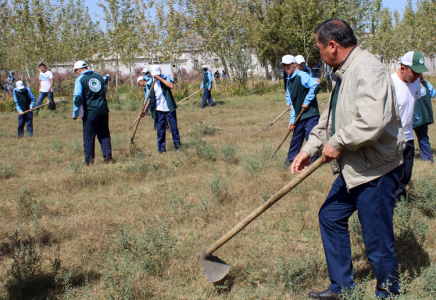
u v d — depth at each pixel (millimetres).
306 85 6699
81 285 3486
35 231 4480
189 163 7219
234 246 3949
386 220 2811
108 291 3221
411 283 3164
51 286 3477
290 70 6828
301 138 6875
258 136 9945
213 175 6465
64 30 25672
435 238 3920
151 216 4824
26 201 5402
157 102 8305
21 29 23938
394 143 2715
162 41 26703
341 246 3035
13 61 27125
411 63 4273
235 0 24969
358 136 2561
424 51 26984
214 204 5113
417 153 7520
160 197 5566
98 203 5520
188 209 4832
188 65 39562
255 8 30094
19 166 7613
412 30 27359
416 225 3820
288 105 7781
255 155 7262
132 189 6070
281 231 4344
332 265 3055
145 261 3578
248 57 25000
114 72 33281
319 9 25344
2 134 11969
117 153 8719
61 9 25344
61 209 5281
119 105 19062
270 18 29250
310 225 4410
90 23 27125
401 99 4473
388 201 2793
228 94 24016
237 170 6734
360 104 2578
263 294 3254
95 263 3809
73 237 4402
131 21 25938
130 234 4129
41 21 24141
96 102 7520
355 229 4051
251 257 3789
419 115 6434
